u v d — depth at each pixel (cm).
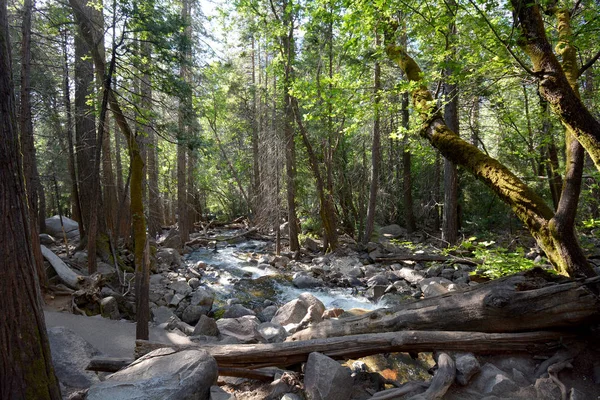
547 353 471
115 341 607
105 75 869
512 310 480
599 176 723
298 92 997
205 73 1617
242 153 2527
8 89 258
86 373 452
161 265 1255
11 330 248
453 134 655
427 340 470
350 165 1856
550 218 523
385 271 1212
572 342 468
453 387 429
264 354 463
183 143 1022
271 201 1521
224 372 462
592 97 791
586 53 719
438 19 635
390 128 1688
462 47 661
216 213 3038
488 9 489
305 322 731
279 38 1431
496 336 475
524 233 1393
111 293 848
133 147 735
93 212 908
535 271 508
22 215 261
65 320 677
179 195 1780
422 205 1984
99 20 1046
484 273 668
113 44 855
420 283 1027
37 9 832
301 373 474
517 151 1106
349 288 1110
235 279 1193
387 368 543
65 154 1301
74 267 970
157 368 373
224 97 2208
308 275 1205
